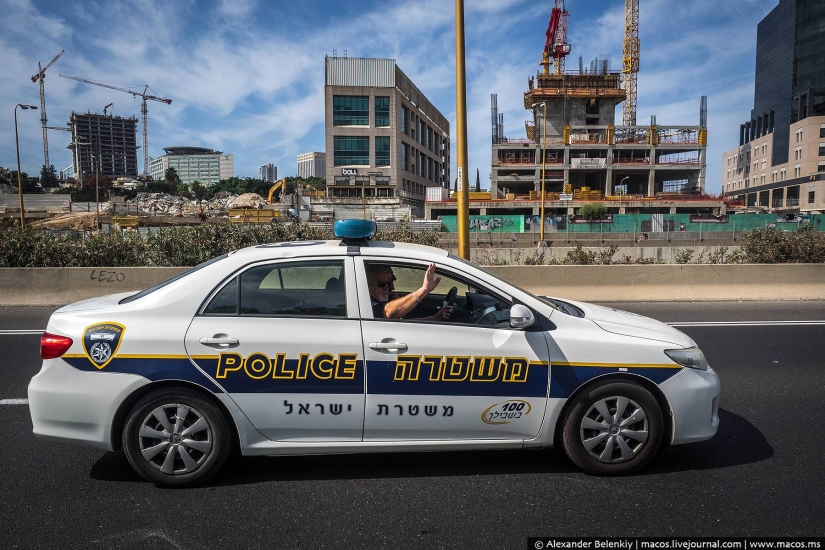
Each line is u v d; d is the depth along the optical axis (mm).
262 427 3727
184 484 3754
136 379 3635
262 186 171500
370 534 3225
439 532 3244
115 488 3785
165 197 136500
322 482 3885
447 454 4359
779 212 118000
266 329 3719
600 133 92688
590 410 3885
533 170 91938
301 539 3174
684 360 3938
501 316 4082
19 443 4543
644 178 97250
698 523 3342
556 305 4430
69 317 3791
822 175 114000
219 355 3666
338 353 3713
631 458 3926
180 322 3717
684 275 12398
